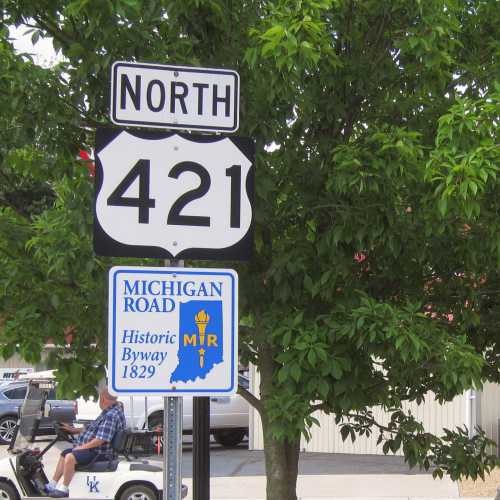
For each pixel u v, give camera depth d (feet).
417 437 16.81
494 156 13.14
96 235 11.48
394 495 46.29
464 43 17.15
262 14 15.03
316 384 13.84
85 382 15.85
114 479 39.47
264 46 13.21
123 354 11.09
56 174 15.79
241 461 61.87
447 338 13.73
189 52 14.70
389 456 61.36
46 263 15.10
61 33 15.28
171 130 12.21
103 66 14.20
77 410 68.64
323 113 15.62
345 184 14.02
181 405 11.27
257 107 14.52
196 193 11.78
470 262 15.14
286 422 13.64
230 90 12.26
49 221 15.25
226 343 11.35
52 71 15.03
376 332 13.37
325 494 46.93
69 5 13.67
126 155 11.65
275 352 15.62
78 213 14.28
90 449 39.73
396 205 14.48
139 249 11.58
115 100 11.95
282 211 15.28
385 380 14.96
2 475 39.11
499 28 17.04
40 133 15.15
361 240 14.28
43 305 15.12
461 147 13.56
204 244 11.75
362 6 15.67
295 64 13.26
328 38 14.05
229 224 11.84
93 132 15.46
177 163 11.77
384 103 16.26
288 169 15.39
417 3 14.66
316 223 15.17
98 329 15.31
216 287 11.40
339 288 15.17
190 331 11.28
